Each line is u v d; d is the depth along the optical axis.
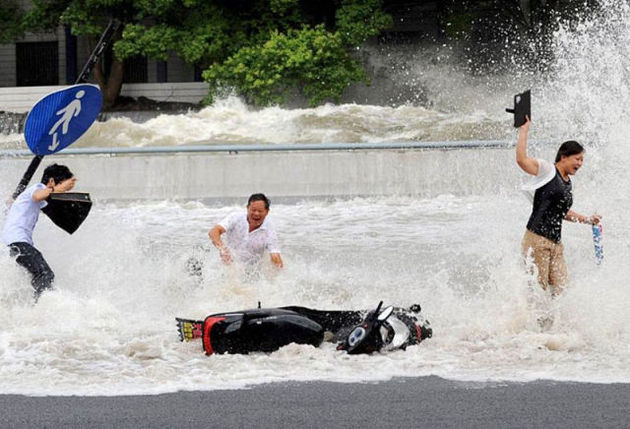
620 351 15.70
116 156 41.03
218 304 20.17
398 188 40.28
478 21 72.88
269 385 13.63
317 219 34.56
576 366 14.69
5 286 20.47
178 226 33.28
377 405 12.47
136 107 76.38
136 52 69.12
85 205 21.44
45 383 13.77
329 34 66.88
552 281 18.41
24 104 76.81
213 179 40.62
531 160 18.22
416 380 13.89
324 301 20.36
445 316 18.34
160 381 13.95
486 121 57.06
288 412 12.13
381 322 15.60
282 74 66.81
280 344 15.73
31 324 18.14
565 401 12.59
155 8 68.38
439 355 15.56
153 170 40.75
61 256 24.95
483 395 12.95
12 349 16.12
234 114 57.59
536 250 18.20
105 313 19.02
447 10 73.75
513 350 15.71
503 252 24.50
